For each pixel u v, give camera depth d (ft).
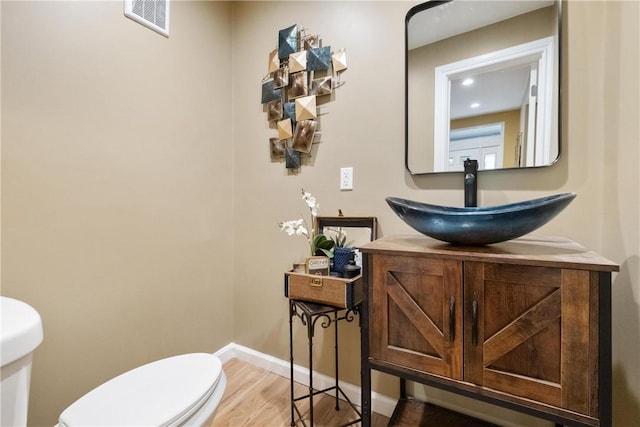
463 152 4.12
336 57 5.03
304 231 4.56
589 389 2.28
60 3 3.82
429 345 2.88
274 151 5.74
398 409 4.16
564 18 3.55
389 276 3.05
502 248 2.92
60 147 3.84
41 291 3.70
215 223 6.04
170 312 5.24
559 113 3.57
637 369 2.88
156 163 4.97
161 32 4.99
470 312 2.67
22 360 2.45
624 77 3.03
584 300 2.28
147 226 4.86
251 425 4.54
